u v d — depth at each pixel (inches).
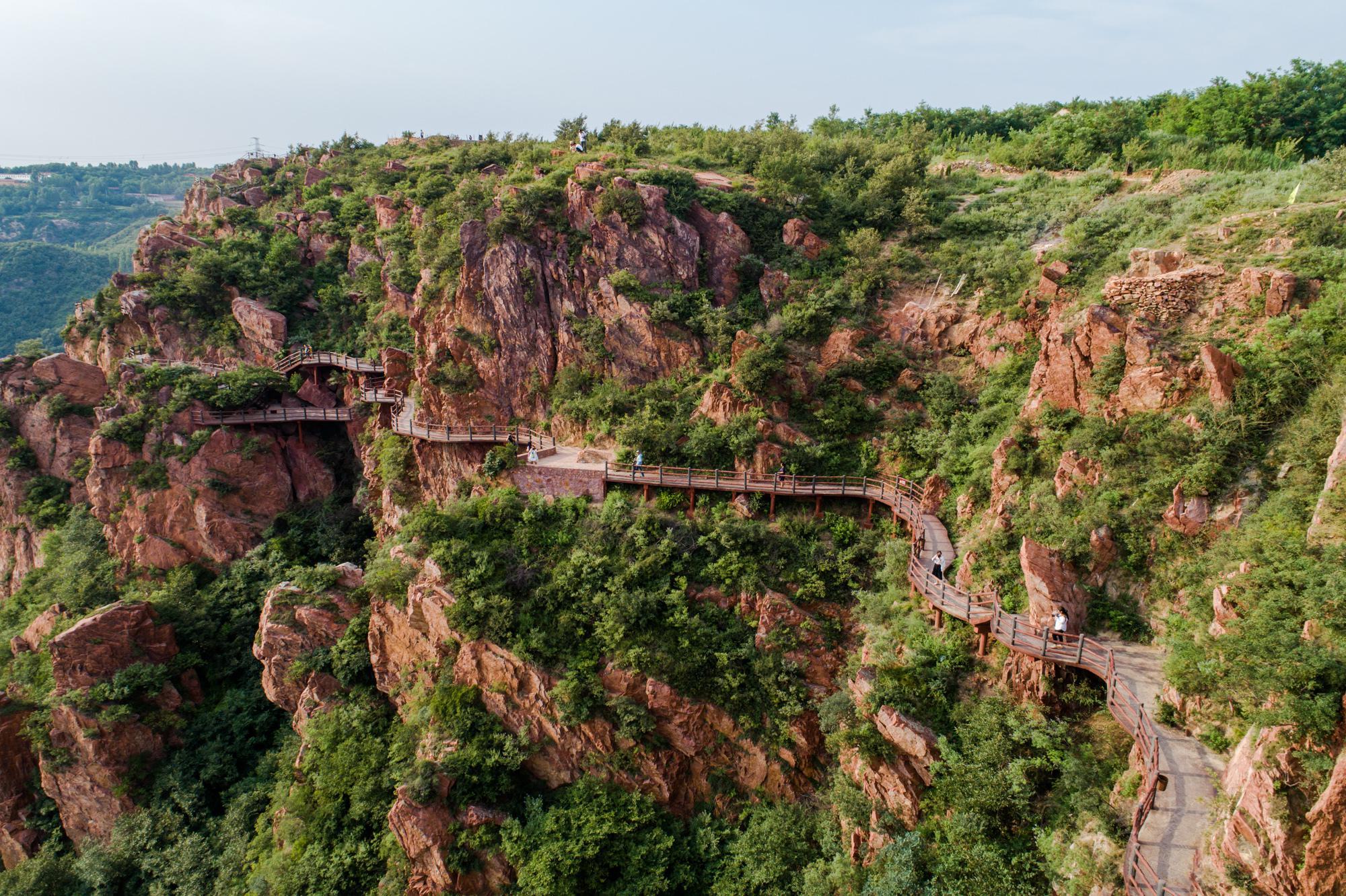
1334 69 2084.2
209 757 1611.7
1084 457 1074.7
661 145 2465.6
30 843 1593.3
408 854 1170.6
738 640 1309.1
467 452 1733.5
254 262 2544.3
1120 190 1797.5
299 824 1318.9
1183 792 716.7
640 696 1270.9
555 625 1330.0
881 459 1510.8
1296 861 577.0
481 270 1841.8
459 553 1432.1
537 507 1534.2
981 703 979.9
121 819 1501.0
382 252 2536.9
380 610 1504.7
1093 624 967.0
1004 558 1075.9
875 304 1763.0
